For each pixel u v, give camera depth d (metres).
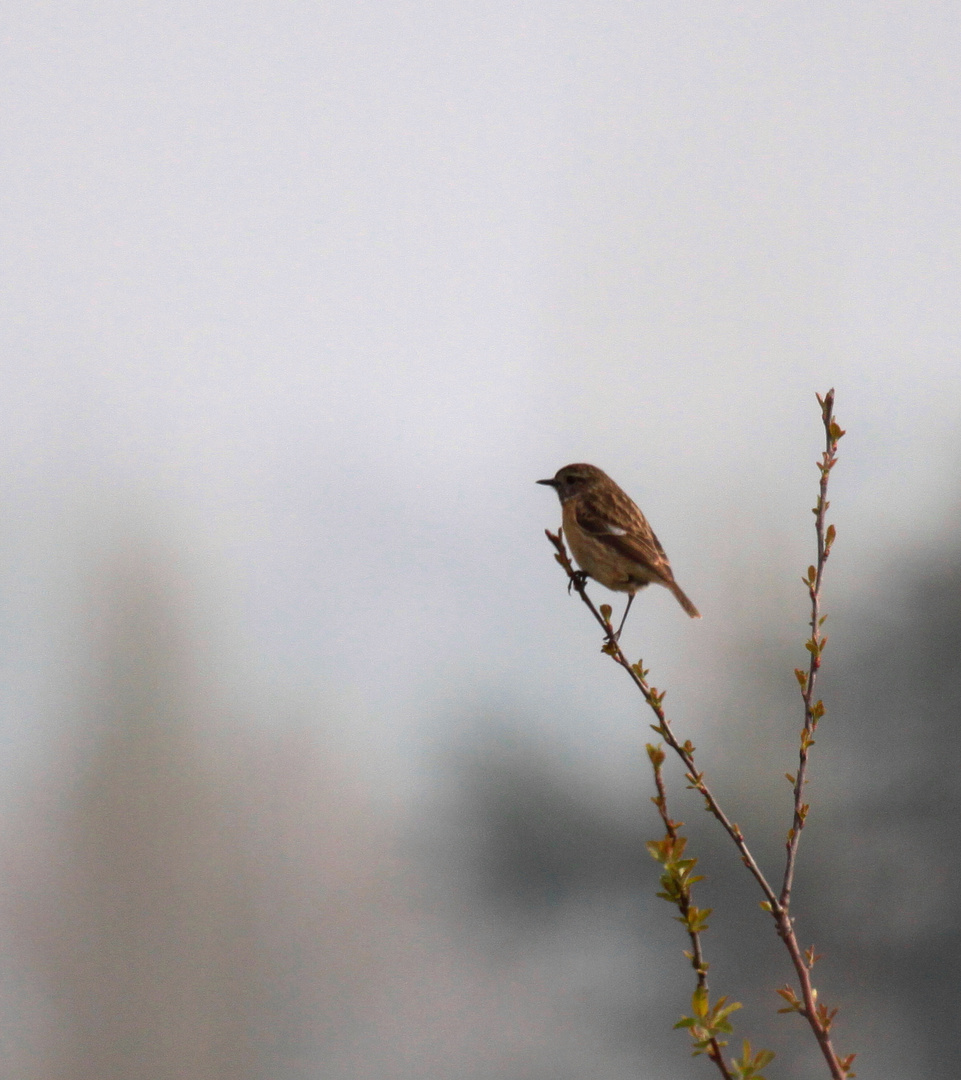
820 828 17.20
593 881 18.19
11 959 30.81
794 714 17.98
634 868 18.12
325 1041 26.86
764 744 17.92
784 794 17.55
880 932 16.55
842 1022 16.80
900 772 16.72
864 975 16.70
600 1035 17.78
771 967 17.48
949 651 17.02
